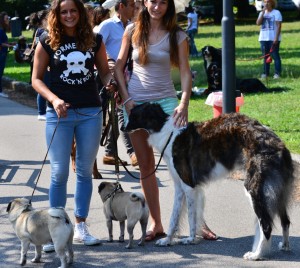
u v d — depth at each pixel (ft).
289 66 63.82
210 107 44.16
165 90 20.40
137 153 20.98
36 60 19.63
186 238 20.61
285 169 18.58
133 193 19.93
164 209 24.30
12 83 65.51
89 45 19.54
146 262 19.10
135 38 20.11
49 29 19.33
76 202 20.68
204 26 134.00
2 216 24.03
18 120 45.09
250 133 18.75
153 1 19.57
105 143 31.45
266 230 18.60
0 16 57.36
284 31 111.55
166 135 19.89
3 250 20.53
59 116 19.12
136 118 20.12
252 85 50.11
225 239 21.03
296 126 37.35
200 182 19.80
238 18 145.79
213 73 49.26
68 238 18.19
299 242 20.49
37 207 25.20
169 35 19.93
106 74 20.66
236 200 25.16
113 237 21.47
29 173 30.60
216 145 19.27
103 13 30.91
